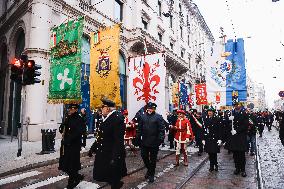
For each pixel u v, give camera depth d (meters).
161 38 24.58
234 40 14.41
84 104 14.41
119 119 3.90
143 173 6.30
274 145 12.05
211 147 6.47
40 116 11.92
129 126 9.41
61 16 13.52
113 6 17.66
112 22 17.28
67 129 4.82
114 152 3.72
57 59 9.64
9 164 6.78
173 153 9.70
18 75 7.93
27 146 10.12
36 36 12.27
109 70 9.17
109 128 3.89
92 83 9.59
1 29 17.75
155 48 20.02
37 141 11.62
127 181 5.55
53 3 13.05
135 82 8.12
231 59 14.29
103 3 16.56
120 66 17.98
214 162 6.65
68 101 8.93
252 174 6.24
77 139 4.77
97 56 9.62
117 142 3.77
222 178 5.85
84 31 14.65
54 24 13.08
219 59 14.57
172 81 26.39
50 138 8.68
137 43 18.55
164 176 6.02
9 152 8.72
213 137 6.52
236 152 6.25
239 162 6.17
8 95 16.17
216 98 14.31
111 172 3.73
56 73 9.55
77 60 8.80
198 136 9.40
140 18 20.19
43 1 12.55
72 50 8.99
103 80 9.30
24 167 6.59
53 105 12.58
